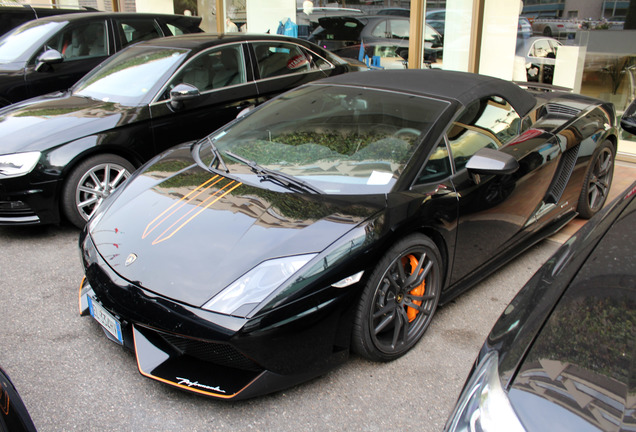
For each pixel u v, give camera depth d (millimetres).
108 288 2342
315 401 2363
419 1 6863
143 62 4805
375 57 7484
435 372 2574
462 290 3010
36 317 2949
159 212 2617
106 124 4086
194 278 2227
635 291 1587
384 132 2947
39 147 3793
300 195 2613
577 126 3770
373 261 2357
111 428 2182
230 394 2176
